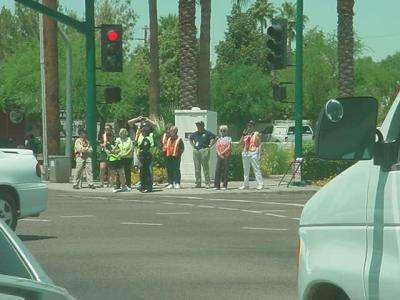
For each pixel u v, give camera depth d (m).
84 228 31.91
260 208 40.62
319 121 8.60
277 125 124.31
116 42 50.38
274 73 129.75
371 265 8.64
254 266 23.38
